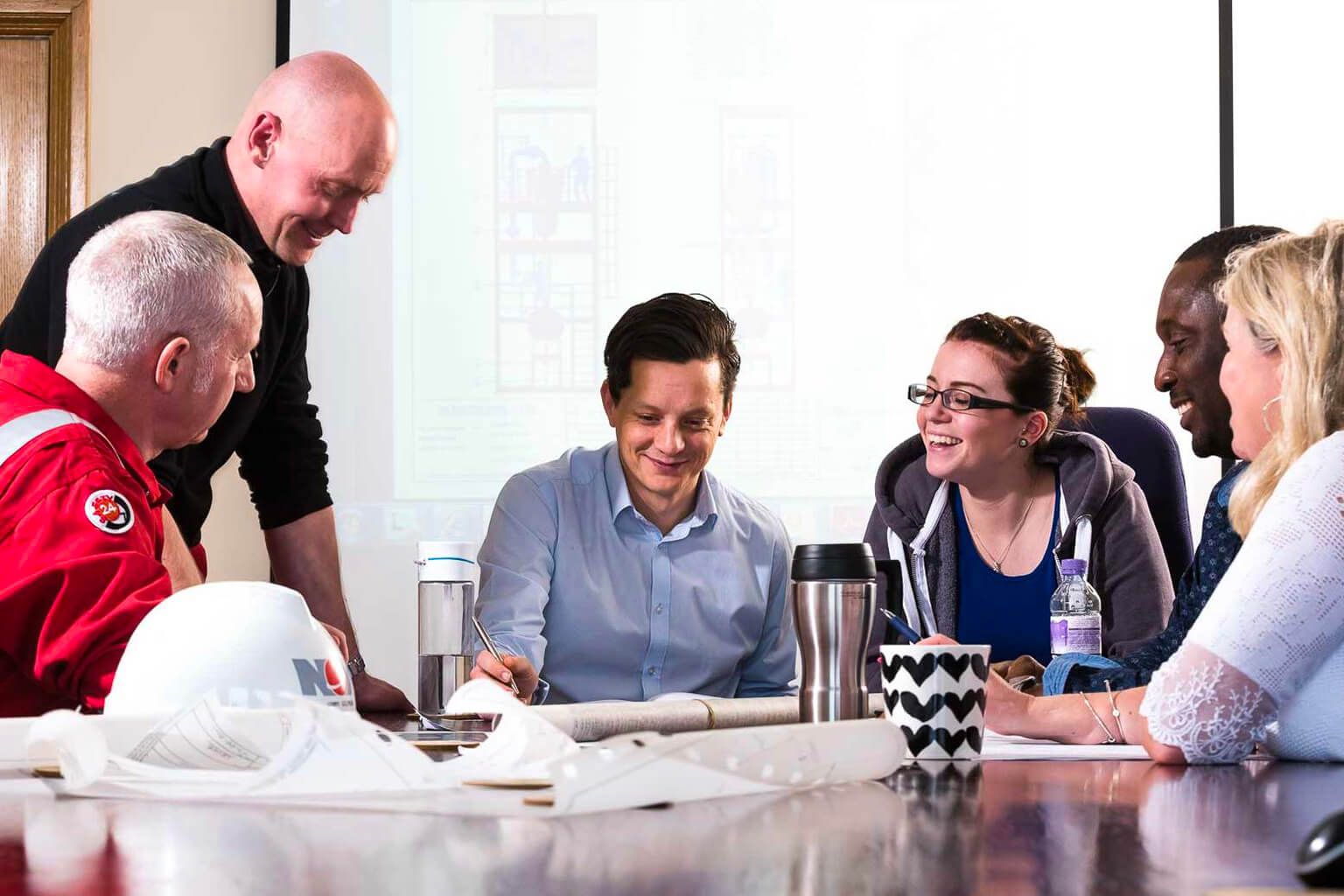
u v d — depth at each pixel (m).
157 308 1.50
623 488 2.13
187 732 0.79
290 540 2.47
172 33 3.58
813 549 1.15
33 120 3.50
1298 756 1.18
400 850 0.57
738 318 3.71
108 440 1.46
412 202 3.67
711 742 0.72
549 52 3.72
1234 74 3.74
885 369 3.71
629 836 0.61
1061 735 1.31
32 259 3.49
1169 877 0.51
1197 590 1.91
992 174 3.73
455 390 3.67
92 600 1.28
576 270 3.70
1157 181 3.72
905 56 3.73
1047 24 3.73
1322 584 1.14
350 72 2.23
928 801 0.77
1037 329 2.37
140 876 0.51
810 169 3.73
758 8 3.73
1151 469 2.50
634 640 2.12
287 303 2.35
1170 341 2.20
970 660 1.10
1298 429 1.27
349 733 0.71
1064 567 2.17
